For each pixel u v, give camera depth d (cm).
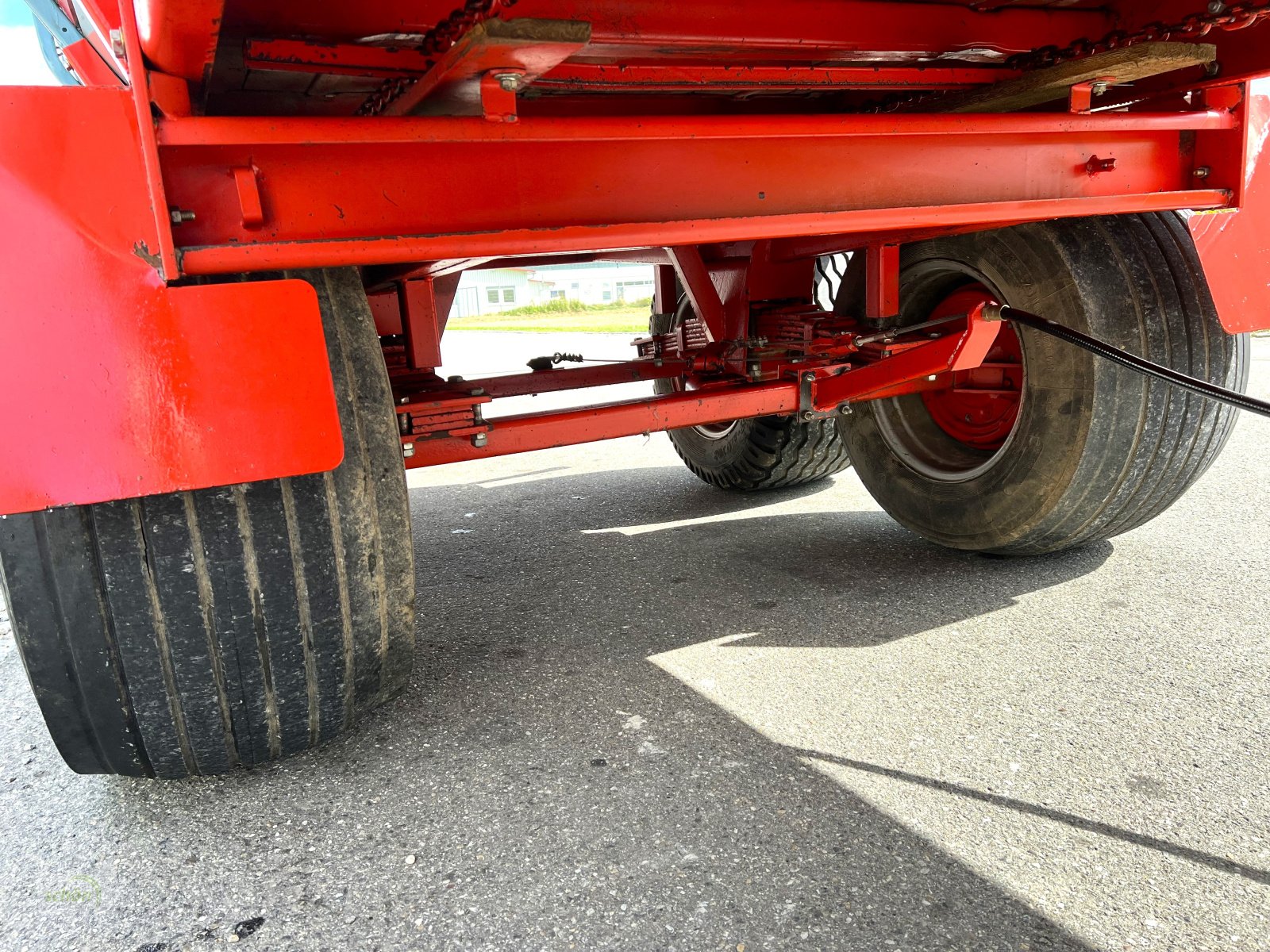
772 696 248
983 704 236
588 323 2438
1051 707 232
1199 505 399
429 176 187
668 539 412
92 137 155
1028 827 183
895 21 242
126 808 214
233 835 199
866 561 361
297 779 221
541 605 335
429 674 278
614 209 208
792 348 369
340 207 179
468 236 184
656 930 161
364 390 213
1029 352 313
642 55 233
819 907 164
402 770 222
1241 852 172
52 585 181
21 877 188
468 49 154
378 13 187
